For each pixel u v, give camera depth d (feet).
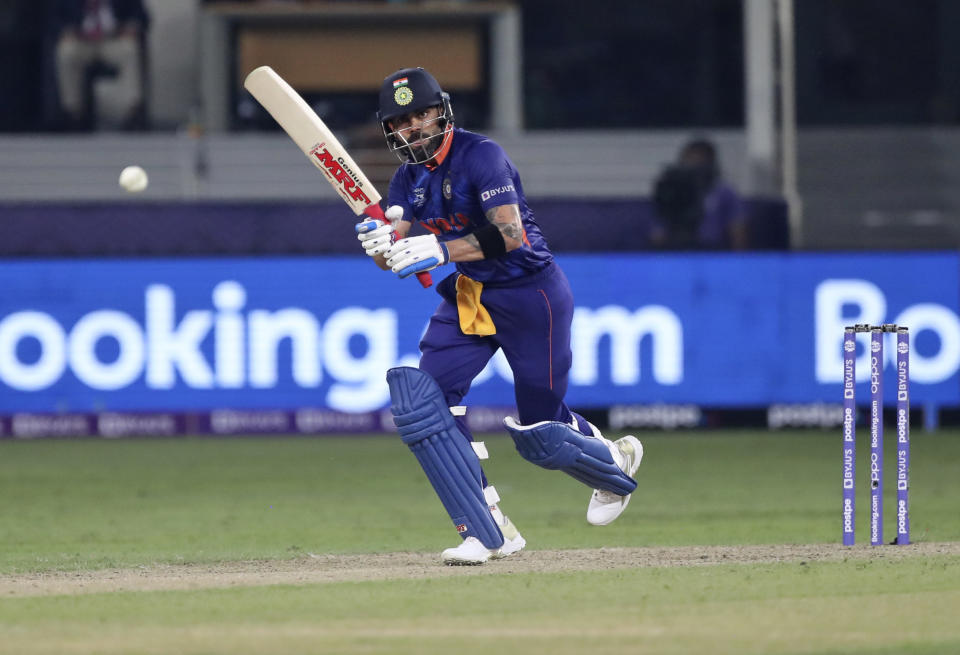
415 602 54.49
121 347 141.59
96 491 110.83
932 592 55.62
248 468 123.75
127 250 143.84
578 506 101.19
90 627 50.14
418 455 64.95
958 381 142.00
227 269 140.77
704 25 209.77
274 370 141.79
